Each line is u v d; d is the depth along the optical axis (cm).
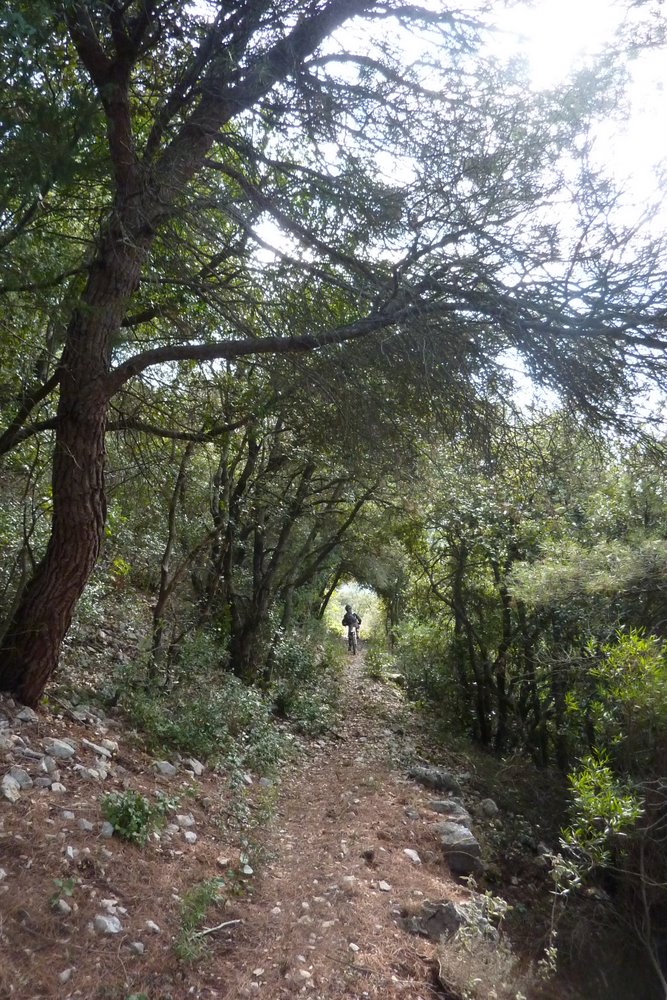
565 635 1162
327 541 1602
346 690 1678
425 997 469
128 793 556
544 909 752
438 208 580
